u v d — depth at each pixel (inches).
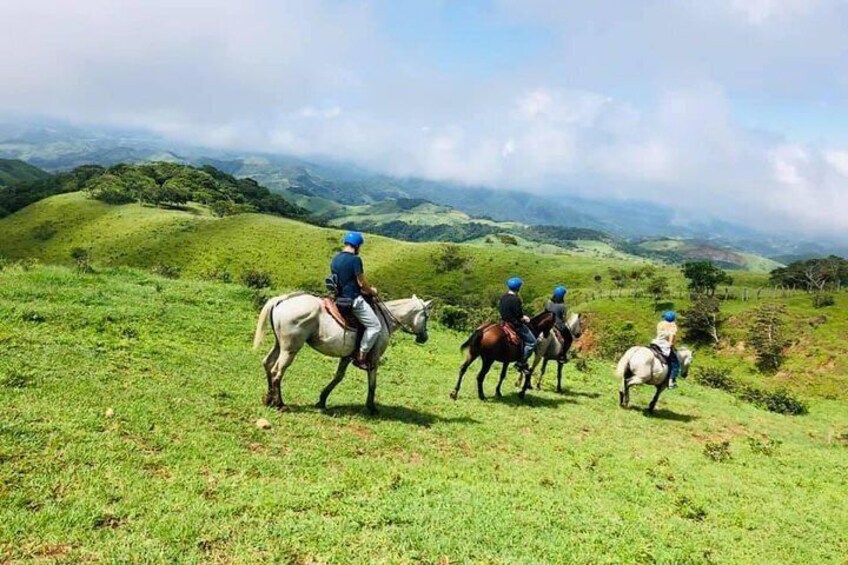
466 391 677.9
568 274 6501.0
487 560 255.6
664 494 418.0
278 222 6668.3
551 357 745.0
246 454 340.2
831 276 4938.5
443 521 287.3
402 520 281.1
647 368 688.4
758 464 563.5
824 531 402.0
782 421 971.9
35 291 700.7
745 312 3853.3
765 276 6378.0
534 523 308.0
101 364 461.4
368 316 449.7
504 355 625.3
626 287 5782.5
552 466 447.8
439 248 7190.0
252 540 239.1
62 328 571.8
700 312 3836.1
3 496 238.8
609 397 793.6
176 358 542.3
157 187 7490.2
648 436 601.6
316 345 448.5
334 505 286.7
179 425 362.6
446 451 436.8
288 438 385.4
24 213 6471.5
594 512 348.2
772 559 334.6
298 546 240.2
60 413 336.2
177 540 230.2
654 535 327.3
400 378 679.7
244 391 476.4
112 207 6756.9
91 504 245.4
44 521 227.3
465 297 5270.7
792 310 3722.9
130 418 352.5
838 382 2822.3
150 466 299.7
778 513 417.4
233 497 278.5
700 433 669.9
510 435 513.3
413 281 6195.9
